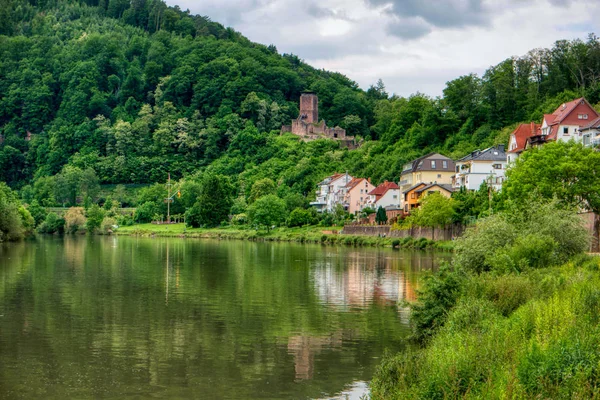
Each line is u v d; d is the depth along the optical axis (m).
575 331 33.50
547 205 71.44
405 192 174.50
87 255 123.25
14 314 59.78
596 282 46.28
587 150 90.00
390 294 72.31
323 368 44.00
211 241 180.38
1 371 42.75
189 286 78.31
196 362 45.22
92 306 64.12
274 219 197.25
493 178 154.38
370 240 153.75
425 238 136.25
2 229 156.50
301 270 96.06
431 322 49.22
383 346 49.16
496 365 31.69
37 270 94.69
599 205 85.56
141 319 58.19
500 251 60.53
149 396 38.59
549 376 29.80
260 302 67.00
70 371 42.97
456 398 29.77
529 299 44.62
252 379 41.78
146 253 129.88
